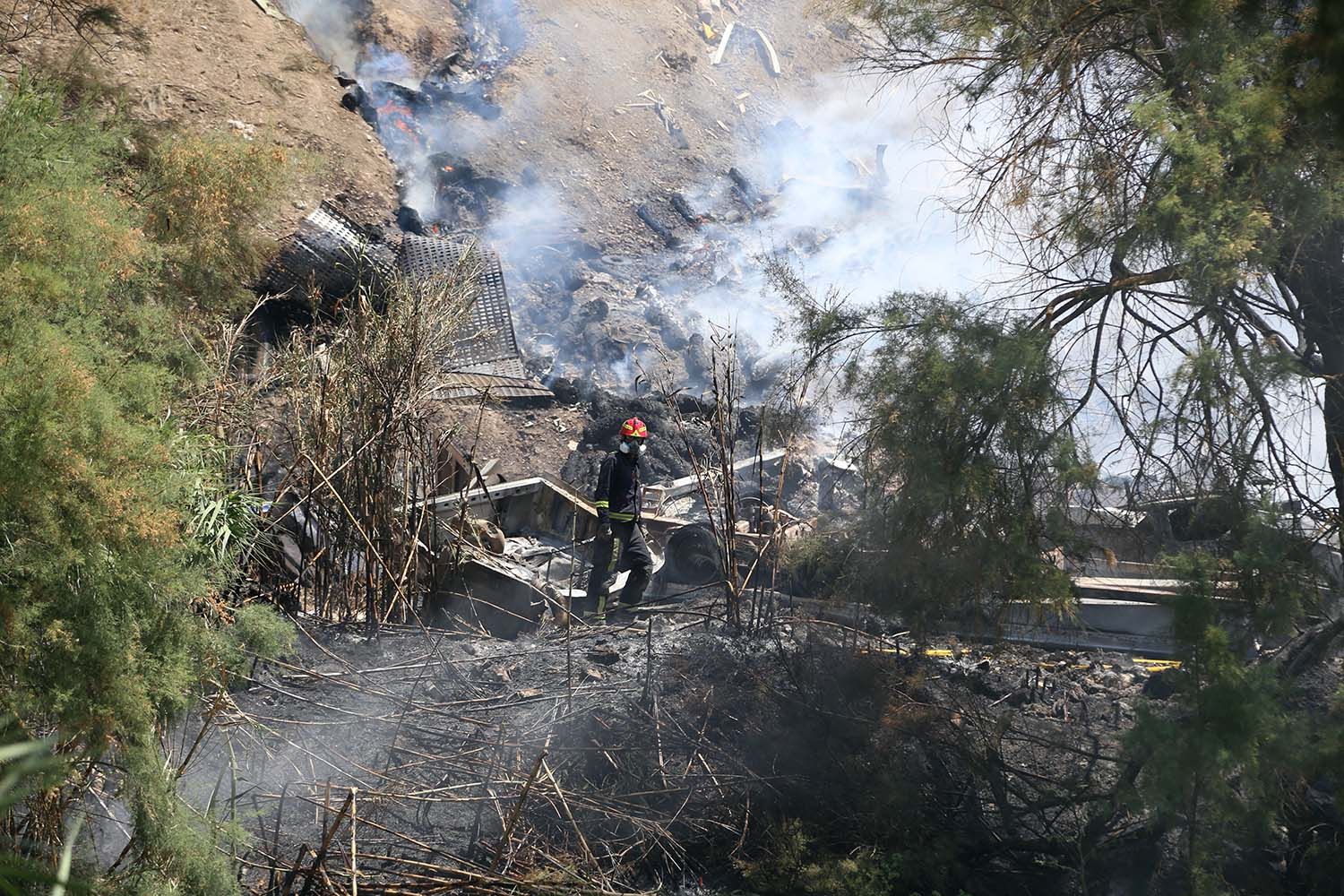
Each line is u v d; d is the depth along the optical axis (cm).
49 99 646
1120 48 658
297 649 821
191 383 722
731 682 791
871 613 800
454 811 669
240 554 802
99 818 568
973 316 654
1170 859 648
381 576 916
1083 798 645
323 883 561
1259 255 553
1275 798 556
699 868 640
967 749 683
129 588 479
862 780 683
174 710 543
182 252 671
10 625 435
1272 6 575
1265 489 581
